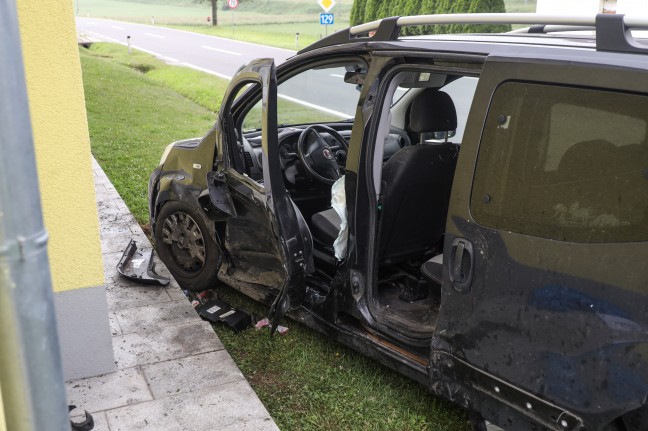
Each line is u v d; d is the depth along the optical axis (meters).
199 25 55.38
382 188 3.46
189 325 3.93
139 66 21.22
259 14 80.06
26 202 1.17
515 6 24.81
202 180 4.34
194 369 3.50
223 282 4.55
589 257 2.34
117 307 4.11
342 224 3.54
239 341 3.99
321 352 3.88
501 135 2.61
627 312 2.24
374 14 26.56
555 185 2.45
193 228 4.48
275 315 3.50
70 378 3.37
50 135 3.00
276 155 3.41
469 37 3.12
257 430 3.05
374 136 3.23
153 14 77.38
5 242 1.16
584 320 2.36
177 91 16.36
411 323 3.34
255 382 3.59
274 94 3.39
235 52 27.53
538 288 2.48
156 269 4.64
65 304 3.25
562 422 2.47
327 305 3.63
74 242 3.18
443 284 2.83
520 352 2.57
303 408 3.37
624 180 2.28
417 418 3.28
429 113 3.80
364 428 3.22
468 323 2.74
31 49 2.86
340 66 3.54
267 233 3.90
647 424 2.31
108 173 7.59
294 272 3.46
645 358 2.20
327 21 26.02
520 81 2.56
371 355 3.43
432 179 3.56
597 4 14.46
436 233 3.84
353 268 3.43
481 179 2.67
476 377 2.76
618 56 2.37
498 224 2.60
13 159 1.15
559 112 2.46
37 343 1.22
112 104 12.97
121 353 3.62
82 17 68.94
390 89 3.20
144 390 3.31
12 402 1.24
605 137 2.34
